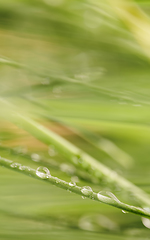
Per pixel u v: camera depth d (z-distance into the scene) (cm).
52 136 15
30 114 18
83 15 24
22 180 17
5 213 16
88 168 15
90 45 24
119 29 23
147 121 19
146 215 14
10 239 16
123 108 19
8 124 18
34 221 16
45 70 19
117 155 18
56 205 16
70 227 16
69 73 22
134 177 17
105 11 22
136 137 19
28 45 24
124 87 20
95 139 19
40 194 17
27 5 25
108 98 19
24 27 25
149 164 18
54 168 17
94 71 22
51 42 25
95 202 16
